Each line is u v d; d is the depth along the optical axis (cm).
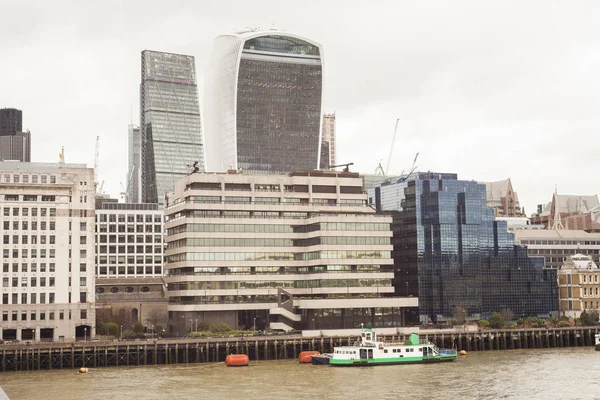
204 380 16512
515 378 16825
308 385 15838
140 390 15212
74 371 18250
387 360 19238
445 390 15300
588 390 15312
